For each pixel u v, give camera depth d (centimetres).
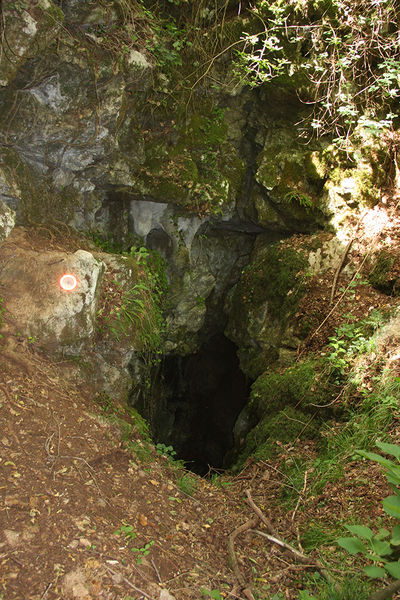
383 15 554
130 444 370
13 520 238
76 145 461
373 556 159
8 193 419
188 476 399
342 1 556
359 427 404
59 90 423
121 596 226
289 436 462
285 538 330
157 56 527
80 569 230
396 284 511
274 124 641
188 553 286
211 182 605
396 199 568
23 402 321
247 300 648
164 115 569
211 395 841
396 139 575
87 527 258
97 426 355
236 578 276
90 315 405
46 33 382
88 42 428
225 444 823
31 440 298
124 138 543
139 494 321
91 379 425
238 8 597
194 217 647
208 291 699
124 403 451
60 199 490
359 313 514
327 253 579
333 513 341
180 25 577
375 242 551
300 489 383
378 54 574
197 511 343
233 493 402
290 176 624
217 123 614
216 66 600
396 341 450
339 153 597
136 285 476
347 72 586
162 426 775
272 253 628
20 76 398
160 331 618
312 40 576
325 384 469
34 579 216
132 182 549
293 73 589
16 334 368
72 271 394
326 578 269
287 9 576
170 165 577
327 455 409
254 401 547
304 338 553
